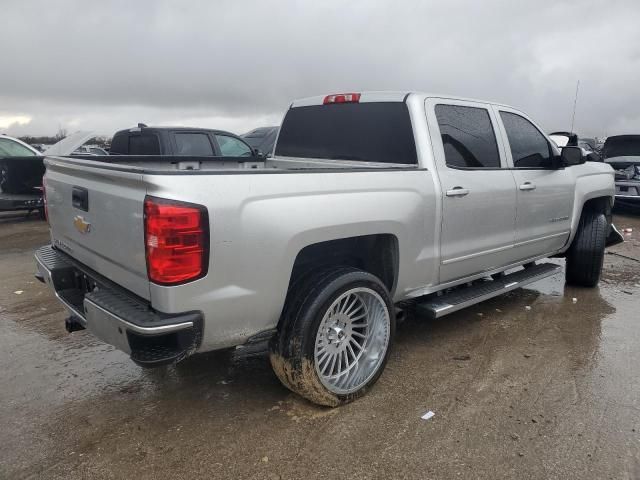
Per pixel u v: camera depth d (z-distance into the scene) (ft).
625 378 12.14
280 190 9.41
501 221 14.44
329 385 10.44
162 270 8.33
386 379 12.04
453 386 11.72
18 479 8.58
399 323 15.64
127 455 9.23
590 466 8.95
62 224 11.73
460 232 13.14
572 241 18.67
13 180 33.94
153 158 15.90
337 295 10.15
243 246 8.91
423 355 13.38
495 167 14.48
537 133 16.47
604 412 10.64
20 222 35.14
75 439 9.68
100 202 9.71
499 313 16.66
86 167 10.02
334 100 14.67
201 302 8.67
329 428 10.03
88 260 10.73
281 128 16.66
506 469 8.87
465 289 14.51
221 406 10.85
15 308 16.94
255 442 9.59
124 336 8.68
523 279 15.81
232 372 12.38
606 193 19.20
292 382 10.18
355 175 10.73
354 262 12.15
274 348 10.13
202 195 8.45
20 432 9.89
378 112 13.51
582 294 18.90
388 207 11.13
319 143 15.20
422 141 12.59
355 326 11.09
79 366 12.71
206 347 9.14
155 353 8.66
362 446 9.48
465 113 13.92
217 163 17.01
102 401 11.07
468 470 8.85
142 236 8.54
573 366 12.77
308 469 8.86
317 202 9.90
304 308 9.87
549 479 8.63
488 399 11.14
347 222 10.30
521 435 9.83
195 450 9.37
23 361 12.97
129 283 9.33
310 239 9.82
